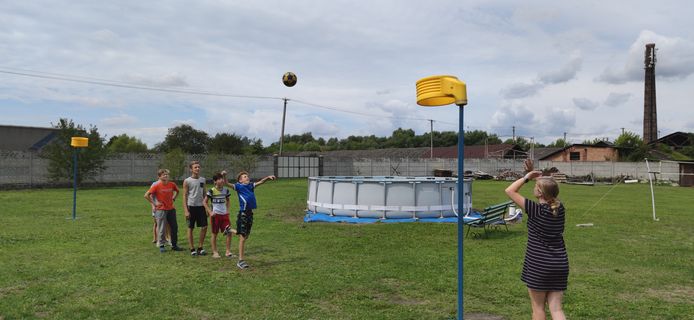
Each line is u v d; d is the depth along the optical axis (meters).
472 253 8.81
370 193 13.58
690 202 20.66
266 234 10.91
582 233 11.43
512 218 12.95
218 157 36.69
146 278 6.80
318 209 14.38
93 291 6.13
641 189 30.72
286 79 20.44
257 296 5.97
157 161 34.12
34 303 5.56
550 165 49.56
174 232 8.92
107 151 30.03
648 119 65.62
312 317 5.23
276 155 41.09
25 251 8.64
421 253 8.79
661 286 6.64
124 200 19.33
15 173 27.59
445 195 13.92
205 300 5.78
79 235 10.46
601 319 5.22
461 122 4.40
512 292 6.22
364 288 6.40
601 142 52.84
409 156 66.50
